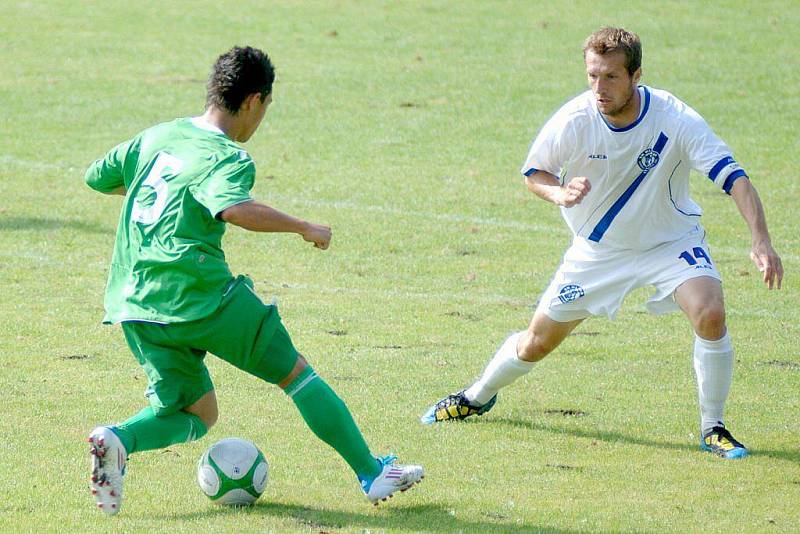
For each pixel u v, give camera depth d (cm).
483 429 2512
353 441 1978
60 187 4938
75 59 7288
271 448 2353
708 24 8188
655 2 8800
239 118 1967
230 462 2003
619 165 2292
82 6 8706
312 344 3152
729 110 6316
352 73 7050
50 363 2925
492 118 6188
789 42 7712
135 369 2897
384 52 7531
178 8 8669
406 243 4303
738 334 3309
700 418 2566
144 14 8488
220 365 2961
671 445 2428
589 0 8888
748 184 2219
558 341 2453
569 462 2311
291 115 6216
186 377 1941
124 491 2091
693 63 7244
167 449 2344
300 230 1825
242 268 3962
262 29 8088
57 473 2166
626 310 3562
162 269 1873
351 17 8425
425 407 2655
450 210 4747
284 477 2188
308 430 2477
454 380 2862
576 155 2311
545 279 3897
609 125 2273
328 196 4922
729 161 2231
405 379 2862
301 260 4072
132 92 6581
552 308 2419
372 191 4997
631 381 2881
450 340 3222
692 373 2952
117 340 3145
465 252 4206
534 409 2659
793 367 2998
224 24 8219
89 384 2762
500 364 2484
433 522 1953
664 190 2322
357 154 5566
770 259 2150
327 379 2848
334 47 7644
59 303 3488
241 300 1894
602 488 2155
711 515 2012
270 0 8906
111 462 1858
